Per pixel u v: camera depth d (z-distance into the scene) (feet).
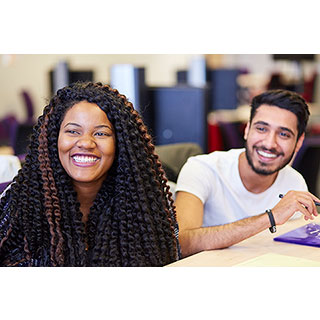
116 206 5.25
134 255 5.18
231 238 5.73
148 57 27.17
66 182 5.21
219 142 16.02
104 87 5.38
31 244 5.11
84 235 5.23
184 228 6.26
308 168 12.23
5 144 16.66
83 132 5.06
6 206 5.29
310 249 5.56
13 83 23.43
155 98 12.91
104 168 5.15
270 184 7.02
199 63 19.53
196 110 12.53
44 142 5.18
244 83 23.57
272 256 5.32
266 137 6.60
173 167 7.97
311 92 21.52
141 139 5.42
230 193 6.95
